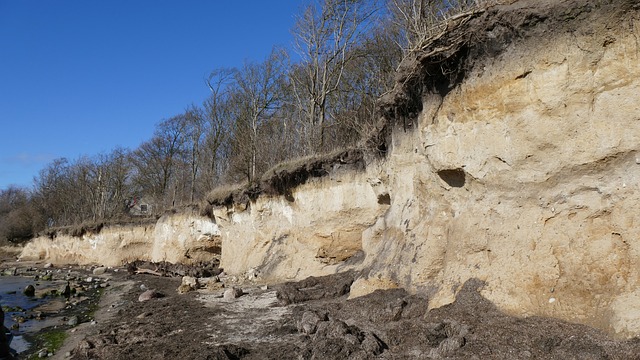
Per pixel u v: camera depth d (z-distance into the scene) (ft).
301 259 59.36
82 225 150.00
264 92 125.90
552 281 23.91
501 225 27.61
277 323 35.63
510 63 27.30
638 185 22.13
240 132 114.83
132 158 201.26
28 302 70.03
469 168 30.09
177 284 76.59
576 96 24.27
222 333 35.27
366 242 45.98
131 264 105.19
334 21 93.35
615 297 21.30
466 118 30.40
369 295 34.22
